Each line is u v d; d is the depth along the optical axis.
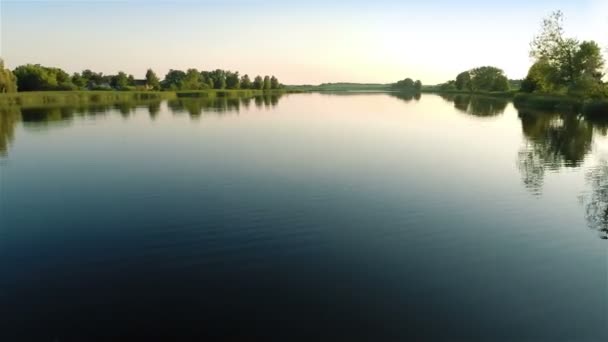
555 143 30.38
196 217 14.20
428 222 13.82
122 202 15.98
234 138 32.91
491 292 9.30
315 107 80.94
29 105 78.94
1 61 87.19
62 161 23.92
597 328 7.96
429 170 21.16
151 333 7.80
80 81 127.44
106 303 8.85
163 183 18.64
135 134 35.88
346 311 8.49
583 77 58.59
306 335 7.70
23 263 10.77
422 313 8.44
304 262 10.79
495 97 124.69
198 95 137.62
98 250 11.56
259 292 9.25
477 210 15.08
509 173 20.67
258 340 7.57
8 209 15.22
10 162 23.77
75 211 14.95
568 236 12.72
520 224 13.73
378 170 21.06
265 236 12.55
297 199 16.17
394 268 10.45
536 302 8.89
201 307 8.66
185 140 31.92
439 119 51.22
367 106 85.94
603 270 10.42
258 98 134.38
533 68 70.06
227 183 18.56
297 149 27.31
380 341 7.53
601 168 21.92
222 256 11.14
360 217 14.24
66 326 8.05
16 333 7.84
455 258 11.08
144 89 143.12
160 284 9.65
